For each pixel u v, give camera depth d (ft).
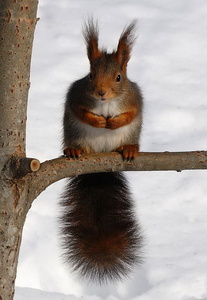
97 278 31.89
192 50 57.31
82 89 32.86
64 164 27.48
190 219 40.50
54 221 39.65
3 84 26.50
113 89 32.07
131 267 31.22
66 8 61.67
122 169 28.25
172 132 48.14
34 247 37.93
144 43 57.67
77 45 57.41
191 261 37.06
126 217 33.37
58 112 49.70
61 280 36.78
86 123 32.83
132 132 34.27
